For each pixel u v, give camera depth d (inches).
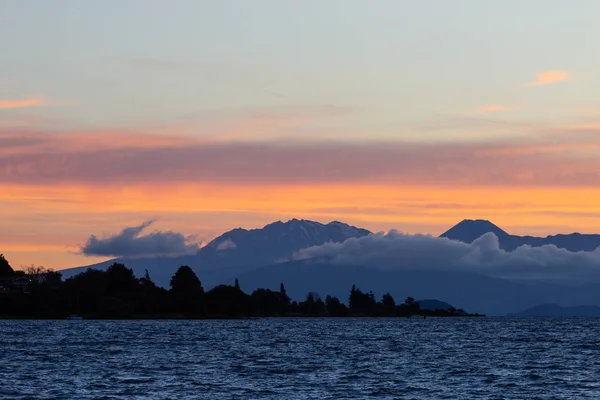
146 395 7618.1
